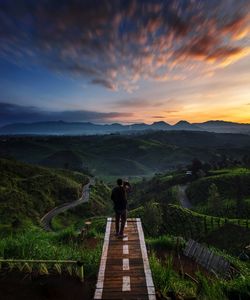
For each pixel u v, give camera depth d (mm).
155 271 12695
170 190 143625
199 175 154750
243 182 128375
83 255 14242
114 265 11617
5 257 13875
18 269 12703
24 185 148125
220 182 132000
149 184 183875
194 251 19516
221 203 108688
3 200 120438
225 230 45469
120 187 14758
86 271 12648
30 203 127750
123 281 10461
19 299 10586
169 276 12430
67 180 171375
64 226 114625
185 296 11070
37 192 141125
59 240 22062
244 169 152875
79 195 163875
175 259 19312
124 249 13078
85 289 11305
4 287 11328
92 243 21641
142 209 75125
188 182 157250
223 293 11266
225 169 166000
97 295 9664
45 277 12125
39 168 189875
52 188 155000
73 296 10828
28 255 14039
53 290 11156
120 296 9617
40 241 16172
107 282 10430
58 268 12508
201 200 124188
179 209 77375
